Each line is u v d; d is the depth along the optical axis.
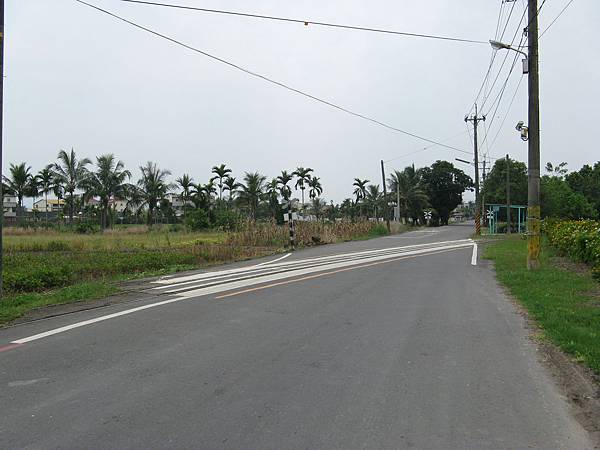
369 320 8.95
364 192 84.94
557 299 10.37
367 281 14.12
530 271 15.13
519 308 10.09
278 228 31.81
